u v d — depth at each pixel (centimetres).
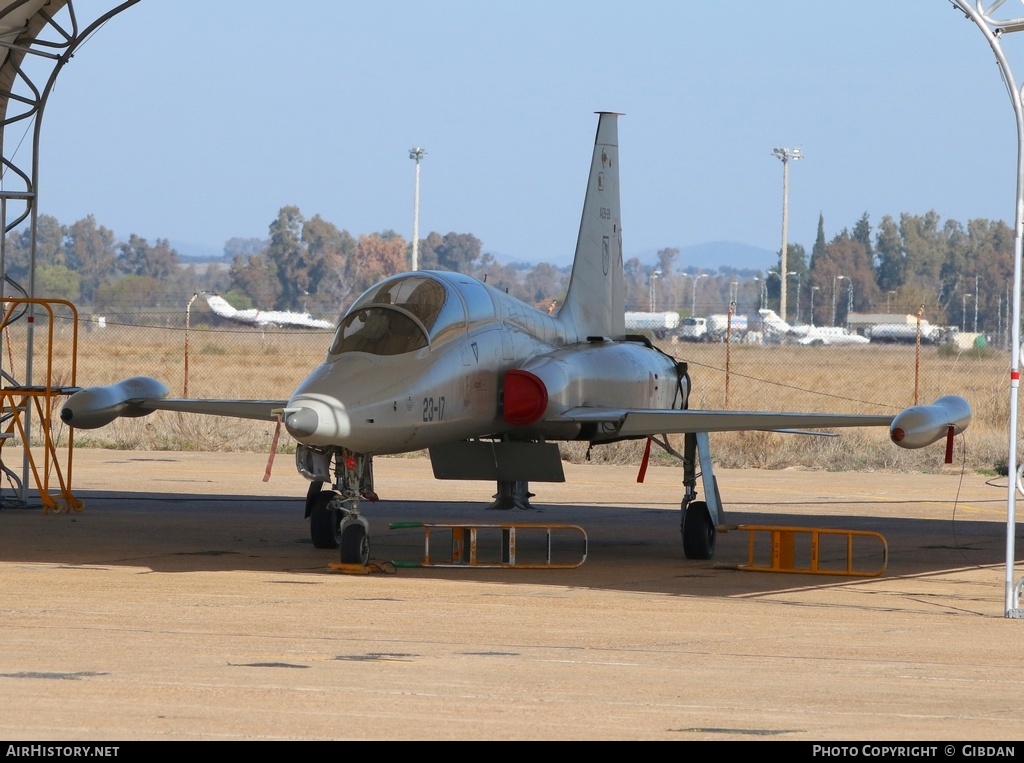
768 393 12962
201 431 8494
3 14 4722
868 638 2712
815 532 3800
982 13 3023
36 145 5266
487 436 4212
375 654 2434
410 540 4553
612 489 6456
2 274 5291
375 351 3672
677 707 2030
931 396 12438
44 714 1908
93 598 3089
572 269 4819
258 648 2475
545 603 3138
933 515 5444
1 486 5947
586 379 4144
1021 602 3216
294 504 5578
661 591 3403
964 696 2152
